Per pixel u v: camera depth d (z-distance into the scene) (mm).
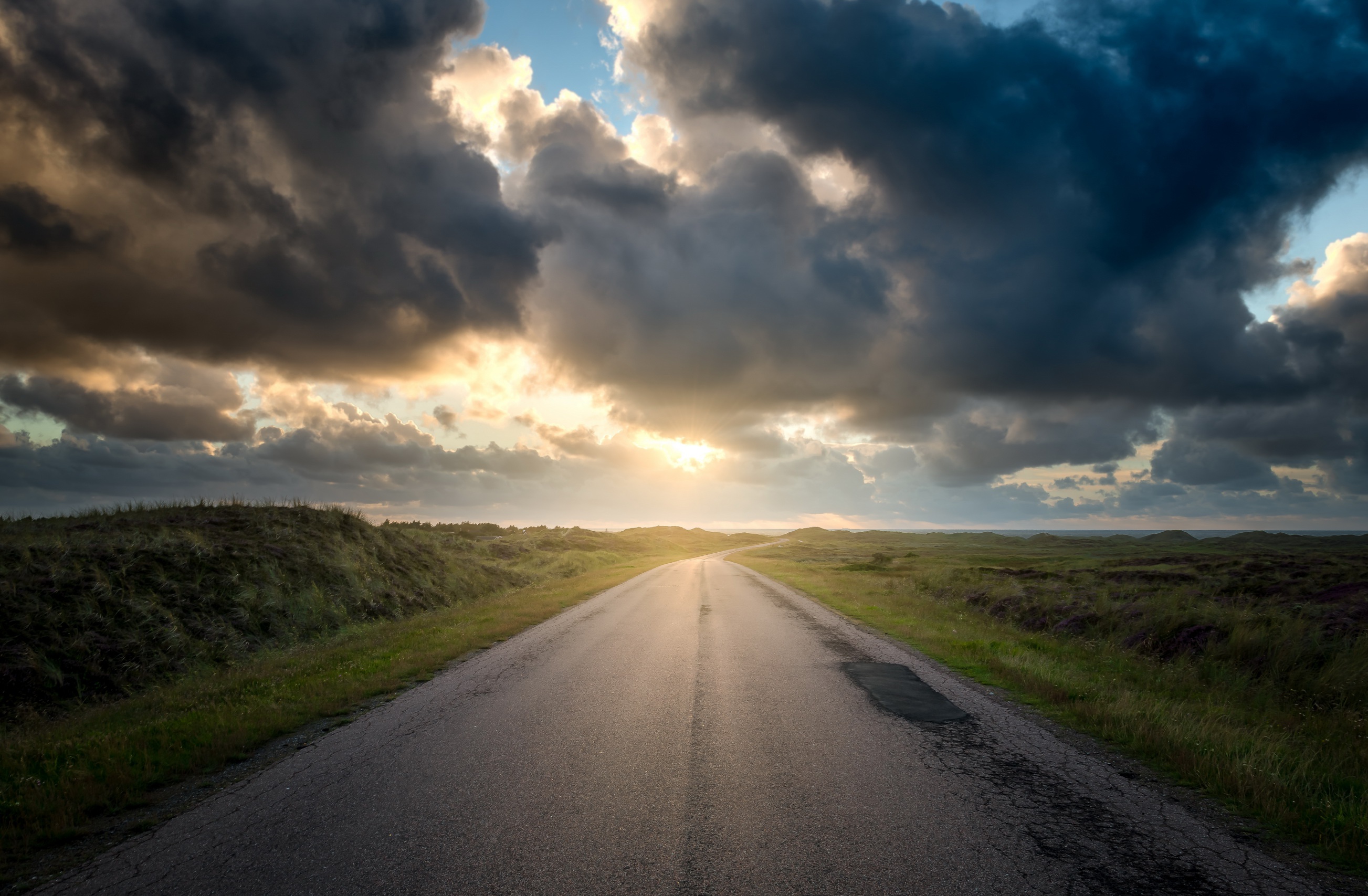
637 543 88875
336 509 21625
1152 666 9609
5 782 4734
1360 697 7473
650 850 3596
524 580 29594
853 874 3307
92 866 3521
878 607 16984
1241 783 4434
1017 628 14211
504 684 8031
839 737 5789
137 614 11227
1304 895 3154
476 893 3162
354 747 5555
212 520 17500
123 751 5355
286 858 3547
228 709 6742
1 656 8875
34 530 13312
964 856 3518
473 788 4562
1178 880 3279
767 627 13359
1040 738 5762
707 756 5262
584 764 5070
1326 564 17203
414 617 17250
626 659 9773
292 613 14281
